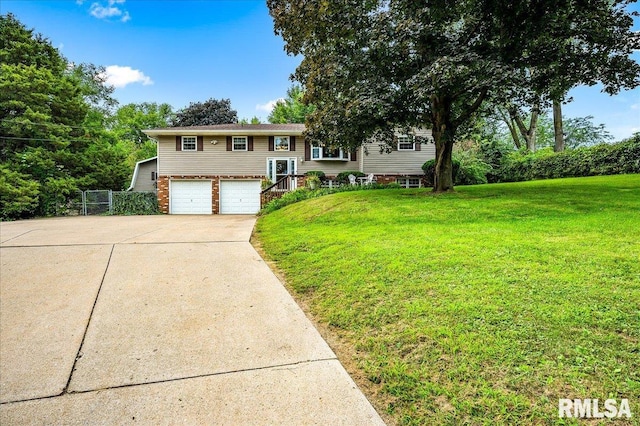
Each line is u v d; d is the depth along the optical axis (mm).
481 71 7266
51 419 1999
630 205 6559
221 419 1962
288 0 8102
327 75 8883
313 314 3338
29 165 17297
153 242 6875
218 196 19047
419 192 10258
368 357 2496
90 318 3387
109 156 20688
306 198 13102
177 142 19000
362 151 18594
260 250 6043
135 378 2391
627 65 8203
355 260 4461
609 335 2291
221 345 2816
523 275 3357
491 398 1926
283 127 20094
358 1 8203
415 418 1892
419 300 3117
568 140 29672
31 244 6770
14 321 3338
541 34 8125
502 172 17547
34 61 18500
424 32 7867
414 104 9055
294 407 2047
